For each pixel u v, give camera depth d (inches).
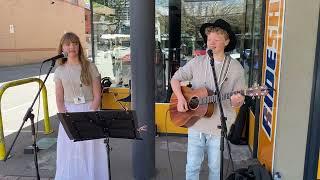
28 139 184.5
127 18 216.8
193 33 194.7
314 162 94.5
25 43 660.1
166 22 196.2
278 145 111.7
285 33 107.3
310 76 93.7
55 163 150.6
